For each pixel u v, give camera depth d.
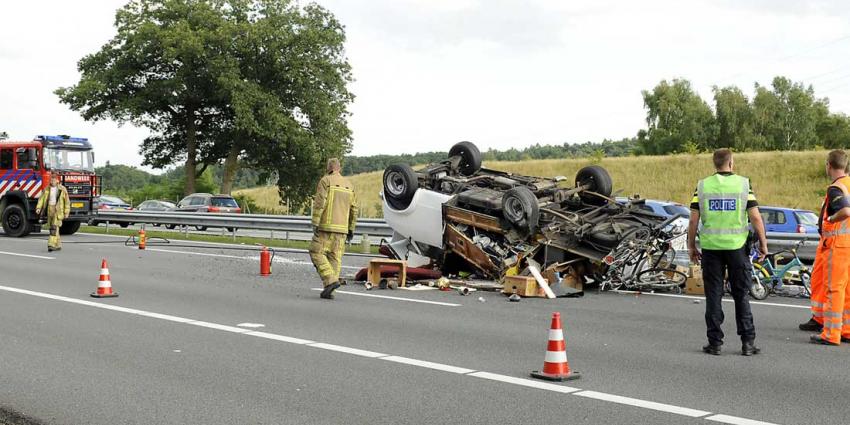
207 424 5.18
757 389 6.14
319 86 51.41
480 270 13.32
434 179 14.25
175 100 49.22
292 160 51.53
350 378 6.43
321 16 51.53
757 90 102.88
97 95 48.75
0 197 25.61
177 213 27.56
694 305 11.03
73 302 10.71
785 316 10.16
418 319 9.54
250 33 48.09
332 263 11.62
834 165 8.36
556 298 11.70
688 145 78.12
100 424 5.19
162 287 12.52
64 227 26.75
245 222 25.20
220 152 53.75
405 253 14.51
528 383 6.27
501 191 13.46
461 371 6.70
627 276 12.55
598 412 5.45
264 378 6.43
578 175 13.99
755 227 7.58
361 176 74.81
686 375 6.61
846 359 7.36
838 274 8.09
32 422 5.23
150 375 6.52
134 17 49.53
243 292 12.05
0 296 11.26
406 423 5.19
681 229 13.29
